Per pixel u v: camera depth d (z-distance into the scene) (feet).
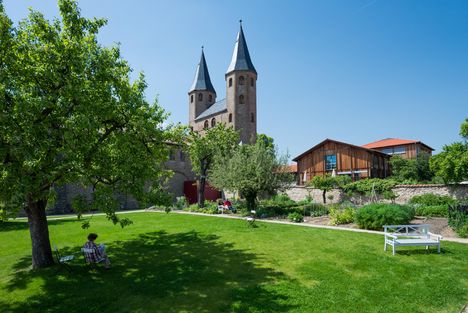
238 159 72.90
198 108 206.69
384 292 22.90
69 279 27.94
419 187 82.64
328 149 136.26
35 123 25.35
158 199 35.32
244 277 26.91
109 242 44.50
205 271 28.94
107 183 33.12
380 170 135.95
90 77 31.63
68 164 25.72
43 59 28.32
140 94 39.78
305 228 50.03
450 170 68.44
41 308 22.17
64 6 31.40
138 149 36.09
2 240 48.42
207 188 129.59
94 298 23.48
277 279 26.17
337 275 26.81
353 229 47.80
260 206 78.07
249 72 174.81
